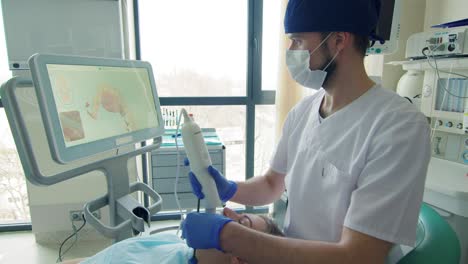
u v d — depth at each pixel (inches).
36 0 77.7
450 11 79.7
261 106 107.0
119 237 40.7
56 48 80.7
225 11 98.7
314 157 37.4
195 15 97.1
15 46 78.4
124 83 43.3
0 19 81.3
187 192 87.1
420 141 28.7
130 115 43.4
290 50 37.5
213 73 102.3
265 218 42.9
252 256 28.2
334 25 33.3
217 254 38.4
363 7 33.4
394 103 32.9
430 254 32.2
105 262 38.2
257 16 99.6
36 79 31.5
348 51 34.9
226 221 29.9
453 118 73.3
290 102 97.5
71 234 94.7
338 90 37.0
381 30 69.2
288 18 36.1
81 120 36.5
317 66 36.0
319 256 26.8
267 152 110.6
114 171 41.9
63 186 90.1
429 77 76.8
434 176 67.1
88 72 38.2
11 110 32.3
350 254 26.9
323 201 35.9
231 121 108.3
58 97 34.0
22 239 96.6
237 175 113.7
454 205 59.6
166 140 90.0
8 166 98.3
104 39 82.9
